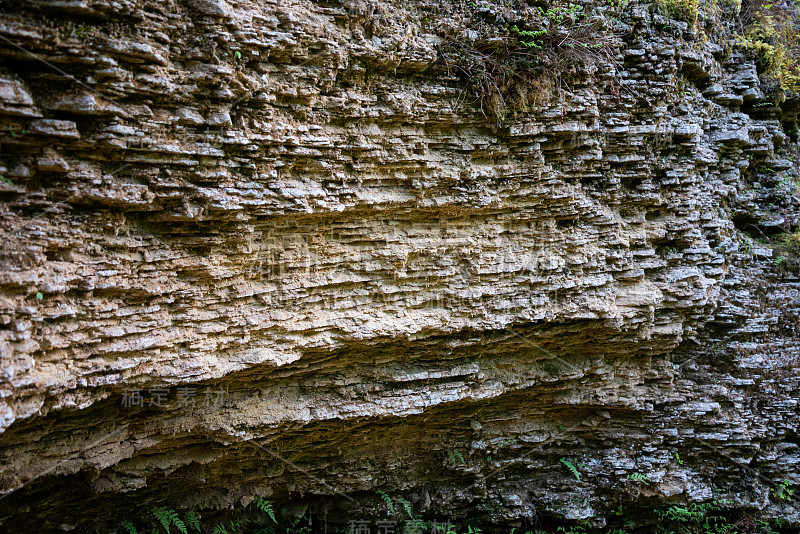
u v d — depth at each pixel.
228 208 4.93
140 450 5.60
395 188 5.85
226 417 5.79
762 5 8.14
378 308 6.04
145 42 4.34
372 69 5.52
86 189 4.38
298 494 7.18
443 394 6.62
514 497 7.59
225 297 5.30
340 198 5.55
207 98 4.77
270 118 5.05
